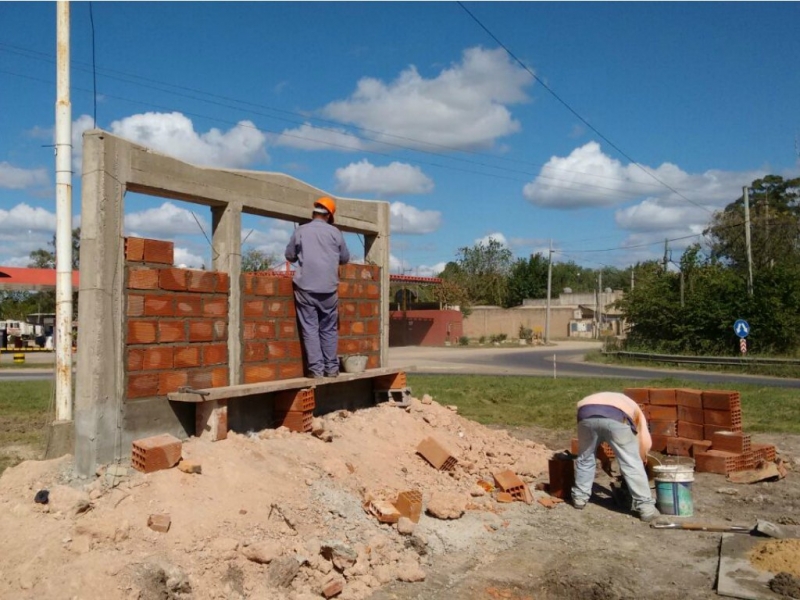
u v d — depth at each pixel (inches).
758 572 233.9
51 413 348.8
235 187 312.2
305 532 235.0
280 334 333.7
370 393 408.8
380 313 417.1
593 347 2073.1
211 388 287.6
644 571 240.1
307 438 312.2
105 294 251.6
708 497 339.3
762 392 769.6
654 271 1665.8
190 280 285.7
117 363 255.8
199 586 197.5
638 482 301.7
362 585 213.6
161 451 244.8
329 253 345.1
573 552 258.2
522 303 3294.8
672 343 1504.7
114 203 255.8
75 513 218.4
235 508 235.8
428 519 278.1
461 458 365.1
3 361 1355.8
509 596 218.4
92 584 187.5
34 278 1406.3
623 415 306.0
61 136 306.0
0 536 213.3
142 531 213.0
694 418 407.5
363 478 295.1
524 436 515.5
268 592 200.4
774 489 354.9
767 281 1444.4
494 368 1251.2
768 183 2170.3
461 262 3213.6
